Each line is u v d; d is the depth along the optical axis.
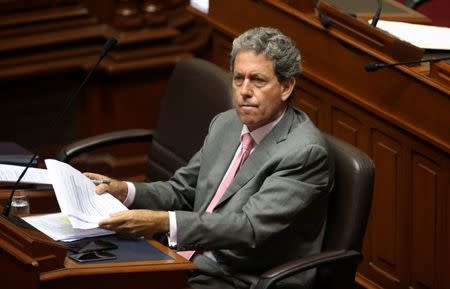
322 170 6.59
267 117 6.71
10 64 11.17
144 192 7.16
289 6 8.84
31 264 5.51
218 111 7.97
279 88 6.68
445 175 7.61
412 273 8.08
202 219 6.48
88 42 11.47
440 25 10.55
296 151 6.59
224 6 9.80
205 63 8.27
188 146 8.20
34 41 11.22
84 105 11.61
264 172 6.71
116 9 11.36
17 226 5.77
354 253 6.50
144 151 11.46
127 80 11.48
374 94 8.02
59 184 6.41
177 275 5.93
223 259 6.83
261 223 6.51
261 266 6.75
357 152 6.72
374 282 8.46
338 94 8.45
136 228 6.31
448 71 7.37
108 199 6.65
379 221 8.30
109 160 11.30
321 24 8.45
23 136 11.55
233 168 7.01
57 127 11.64
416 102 7.64
